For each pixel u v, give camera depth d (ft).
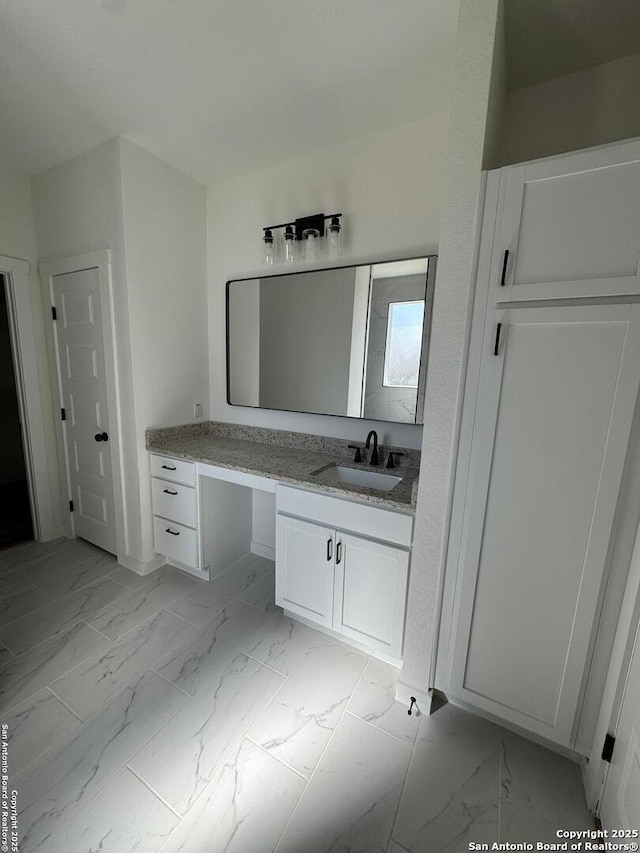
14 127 6.26
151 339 7.45
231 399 8.43
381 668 5.68
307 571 6.01
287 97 5.50
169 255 7.56
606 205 3.36
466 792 4.05
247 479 6.48
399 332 6.31
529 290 3.74
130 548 8.09
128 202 6.69
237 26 4.37
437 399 4.34
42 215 8.09
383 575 5.28
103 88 5.36
